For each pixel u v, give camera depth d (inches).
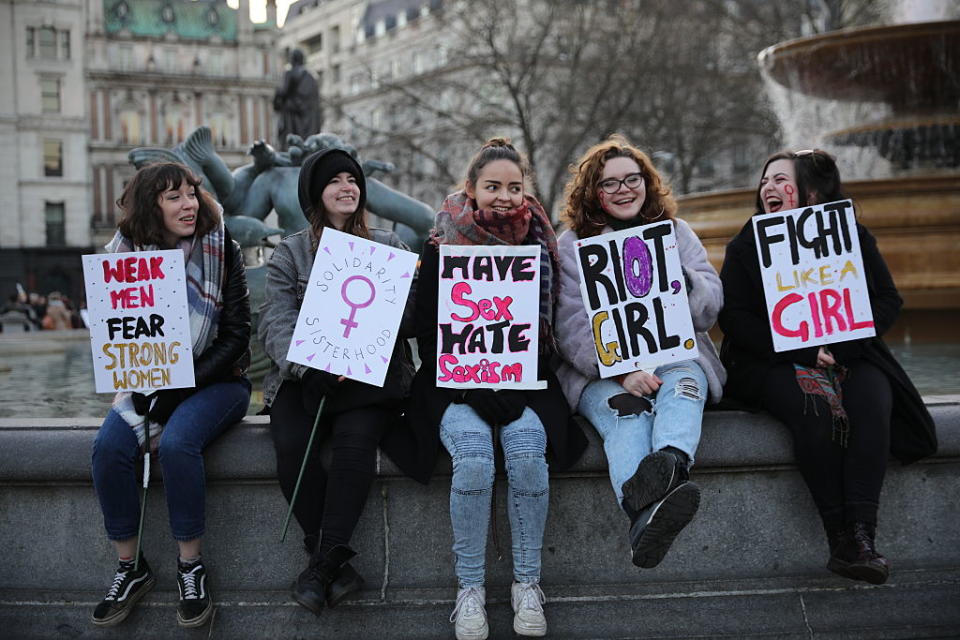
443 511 117.8
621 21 984.3
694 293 122.0
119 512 111.0
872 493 111.8
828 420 114.0
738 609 117.4
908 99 401.1
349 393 116.6
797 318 120.7
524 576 111.9
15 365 362.9
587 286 120.6
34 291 2079.2
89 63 2150.6
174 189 118.0
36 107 2078.0
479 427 112.5
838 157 448.8
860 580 114.0
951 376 233.9
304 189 125.1
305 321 117.6
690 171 1051.9
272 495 117.3
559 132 979.3
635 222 127.7
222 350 119.0
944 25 355.9
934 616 118.0
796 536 120.6
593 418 117.7
